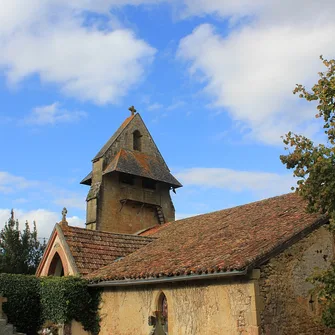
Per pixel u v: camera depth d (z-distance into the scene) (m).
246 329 11.52
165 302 14.45
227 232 16.16
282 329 11.85
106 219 27.34
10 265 34.53
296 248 12.90
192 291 13.30
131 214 28.77
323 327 12.85
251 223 16.12
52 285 17.30
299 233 12.81
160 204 30.22
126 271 15.72
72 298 16.64
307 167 10.70
